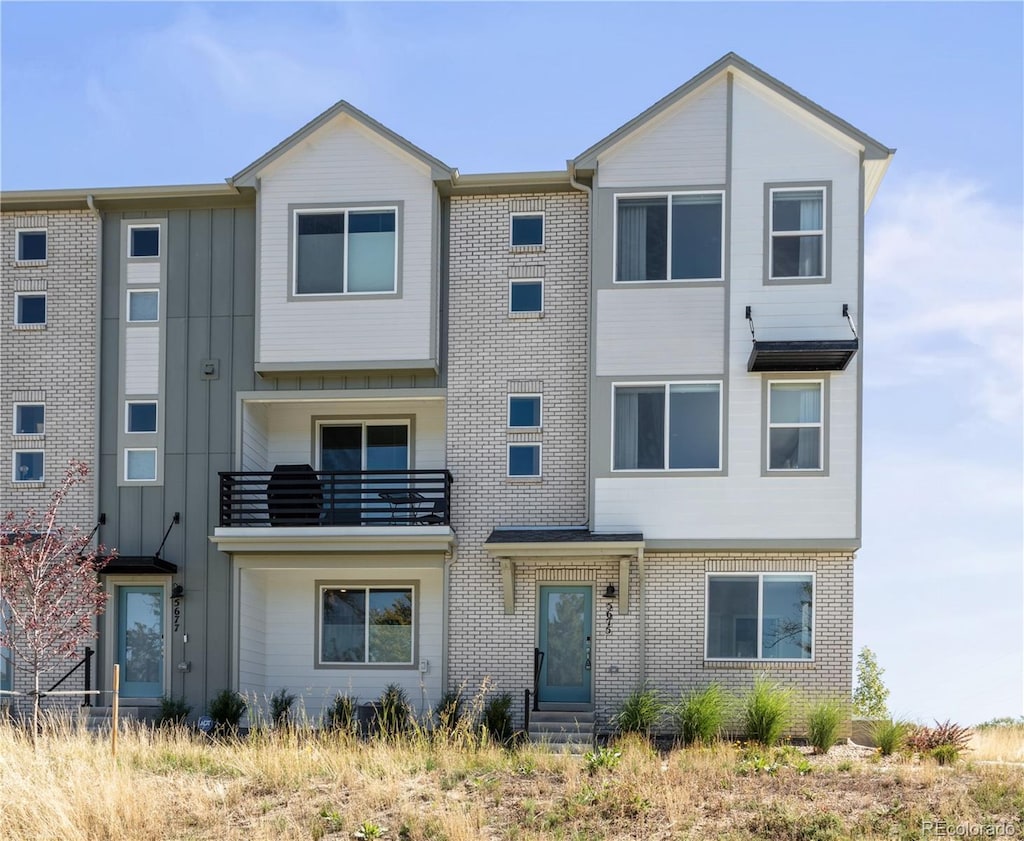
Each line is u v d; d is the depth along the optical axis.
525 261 23.88
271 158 23.94
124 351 24.39
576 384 23.52
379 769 16.53
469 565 23.28
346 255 23.80
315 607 24.39
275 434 25.06
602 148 23.08
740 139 22.95
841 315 22.44
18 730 18.47
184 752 17.73
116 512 23.95
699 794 15.28
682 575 22.55
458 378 23.73
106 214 24.77
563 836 13.85
